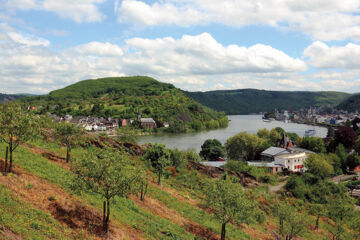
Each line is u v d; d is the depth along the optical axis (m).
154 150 59.09
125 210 31.75
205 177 71.62
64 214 23.89
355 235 49.22
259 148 122.75
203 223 39.16
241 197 34.03
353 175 109.38
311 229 53.75
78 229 22.45
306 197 77.06
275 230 48.09
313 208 64.12
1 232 16.97
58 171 35.44
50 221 21.56
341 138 141.12
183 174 65.81
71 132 44.94
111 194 23.30
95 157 23.33
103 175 22.75
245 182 78.38
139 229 28.20
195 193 56.94
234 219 34.31
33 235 18.48
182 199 48.09
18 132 28.03
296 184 80.06
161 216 35.91
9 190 23.05
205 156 115.62
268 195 69.50
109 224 25.64
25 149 40.12
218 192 33.44
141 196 39.19
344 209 57.00
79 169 23.03
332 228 55.53
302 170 110.31
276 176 94.00
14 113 28.02
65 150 51.59
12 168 29.30
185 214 40.56
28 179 27.61
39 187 26.86
